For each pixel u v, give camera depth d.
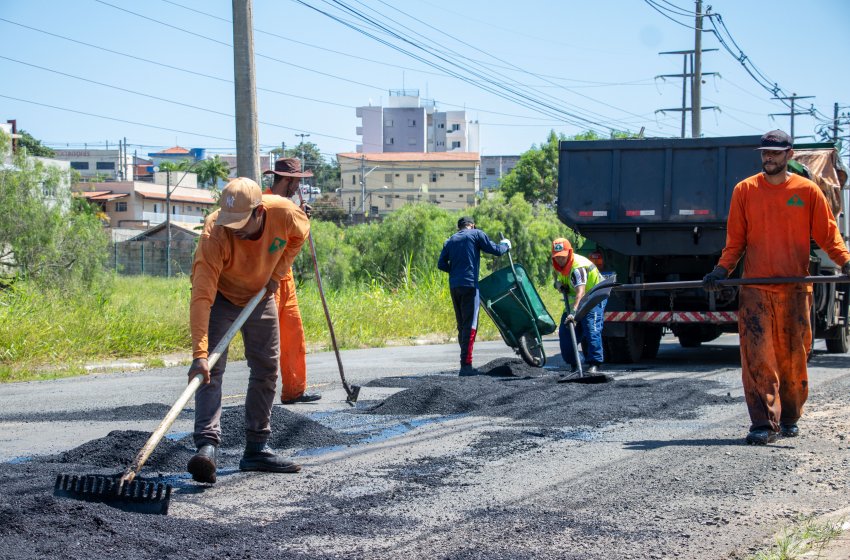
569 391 8.79
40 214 20.80
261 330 5.32
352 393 8.05
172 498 4.71
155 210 88.38
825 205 6.35
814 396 8.73
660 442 6.34
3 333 12.73
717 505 4.61
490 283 10.88
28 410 8.04
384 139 131.88
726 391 9.16
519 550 3.86
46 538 3.70
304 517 4.36
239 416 6.64
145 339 14.38
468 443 6.30
